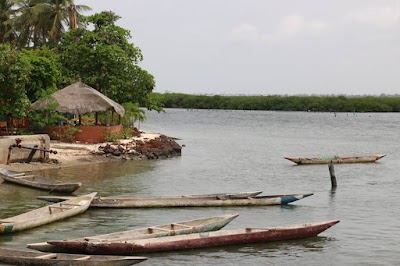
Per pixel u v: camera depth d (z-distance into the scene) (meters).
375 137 72.44
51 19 57.66
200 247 16.45
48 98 38.25
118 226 19.08
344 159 41.22
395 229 19.75
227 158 43.06
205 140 61.66
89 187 26.64
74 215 20.16
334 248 17.17
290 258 16.05
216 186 29.05
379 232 19.28
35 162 31.50
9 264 13.68
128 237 16.28
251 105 173.62
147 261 15.27
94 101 39.94
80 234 17.86
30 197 23.02
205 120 114.19
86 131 40.38
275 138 67.88
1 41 64.50
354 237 18.55
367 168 38.44
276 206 23.30
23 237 17.22
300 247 17.17
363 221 20.98
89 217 20.23
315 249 17.02
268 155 46.41
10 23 59.75
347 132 82.19
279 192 27.62
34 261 13.52
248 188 28.73
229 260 15.63
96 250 15.09
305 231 17.94
